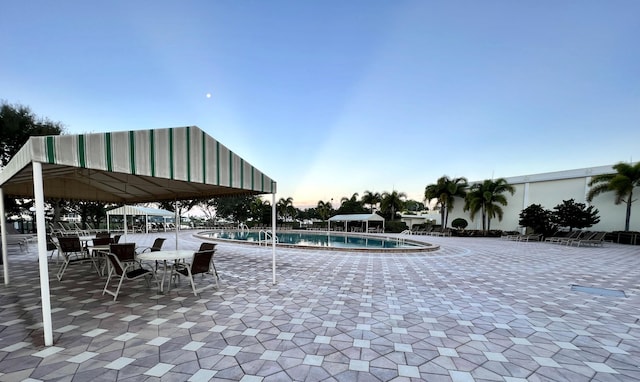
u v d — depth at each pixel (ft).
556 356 9.20
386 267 25.55
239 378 7.67
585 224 51.39
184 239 55.72
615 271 24.34
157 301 14.78
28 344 9.65
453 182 77.61
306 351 9.35
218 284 18.26
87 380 7.47
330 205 118.73
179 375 7.78
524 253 36.63
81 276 20.63
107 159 10.48
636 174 49.26
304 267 25.26
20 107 46.44
